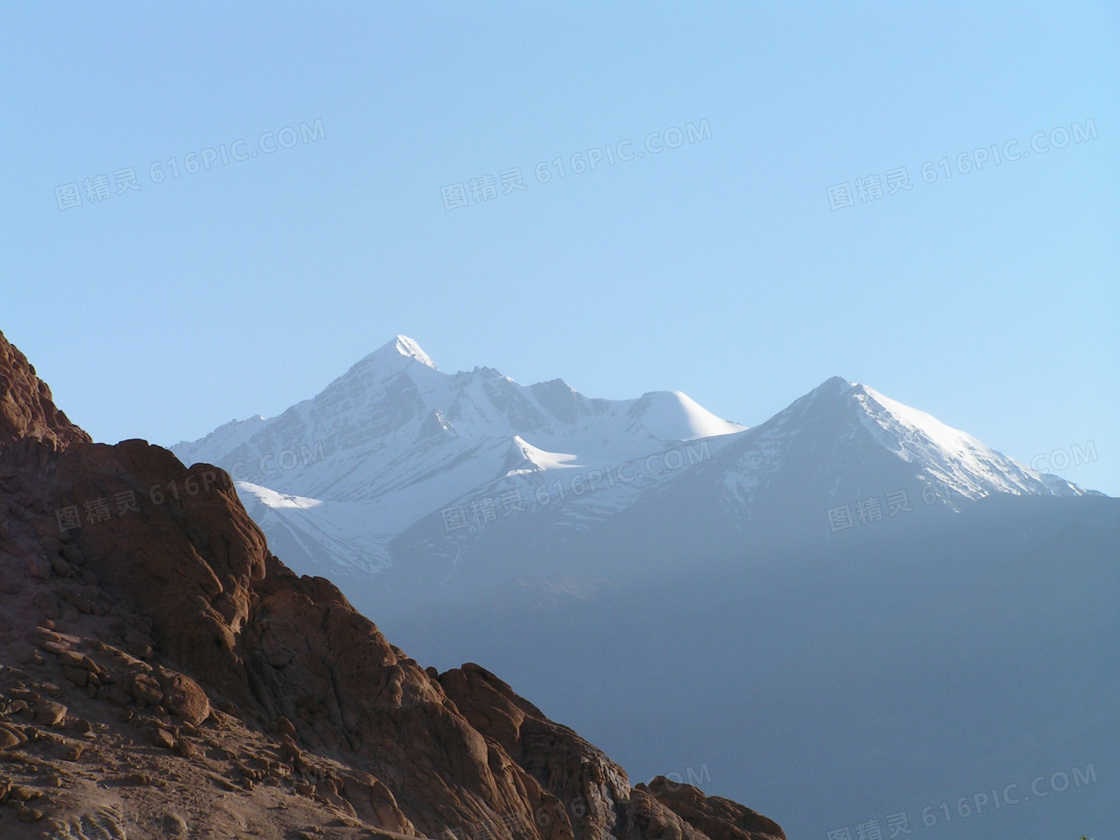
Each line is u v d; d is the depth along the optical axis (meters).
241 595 55.38
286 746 47.44
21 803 36.28
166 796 39.72
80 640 46.50
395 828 47.56
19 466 54.66
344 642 57.41
